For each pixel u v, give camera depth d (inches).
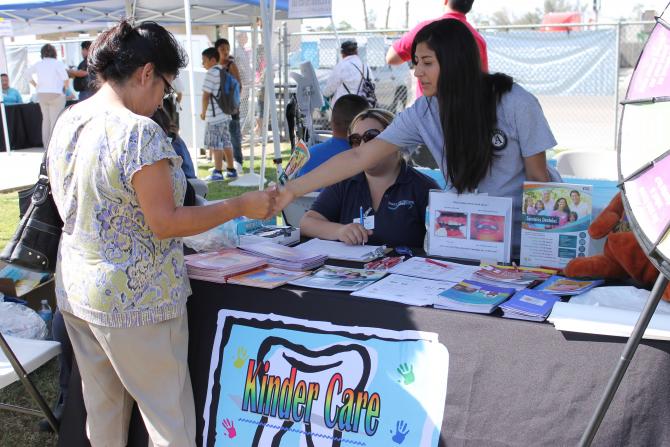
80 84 443.8
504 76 93.0
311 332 83.0
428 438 75.5
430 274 89.5
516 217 97.7
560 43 357.1
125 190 71.3
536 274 86.7
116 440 85.0
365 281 87.4
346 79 321.7
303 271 92.8
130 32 72.7
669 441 67.1
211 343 88.4
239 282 87.0
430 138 98.0
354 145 118.0
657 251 51.3
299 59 463.2
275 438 82.9
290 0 250.7
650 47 57.4
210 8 311.3
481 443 73.3
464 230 95.7
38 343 101.8
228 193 306.7
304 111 283.9
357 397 79.5
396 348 78.5
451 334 76.0
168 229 72.2
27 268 82.1
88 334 80.0
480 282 84.7
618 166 57.1
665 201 51.7
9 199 309.9
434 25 90.4
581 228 87.7
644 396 67.7
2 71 565.6
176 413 80.1
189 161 170.2
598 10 775.1
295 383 82.9
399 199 109.7
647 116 55.5
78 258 74.8
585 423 69.4
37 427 120.2
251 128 343.6
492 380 73.6
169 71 74.0
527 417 71.7
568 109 494.0
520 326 72.9
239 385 85.9
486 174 95.2
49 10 308.3
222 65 361.7
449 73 88.9
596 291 77.9
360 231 105.8
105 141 70.7
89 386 82.0
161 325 77.2
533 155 93.6
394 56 184.1
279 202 95.3
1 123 496.1
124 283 73.6
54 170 75.5
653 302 55.0
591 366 69.7
